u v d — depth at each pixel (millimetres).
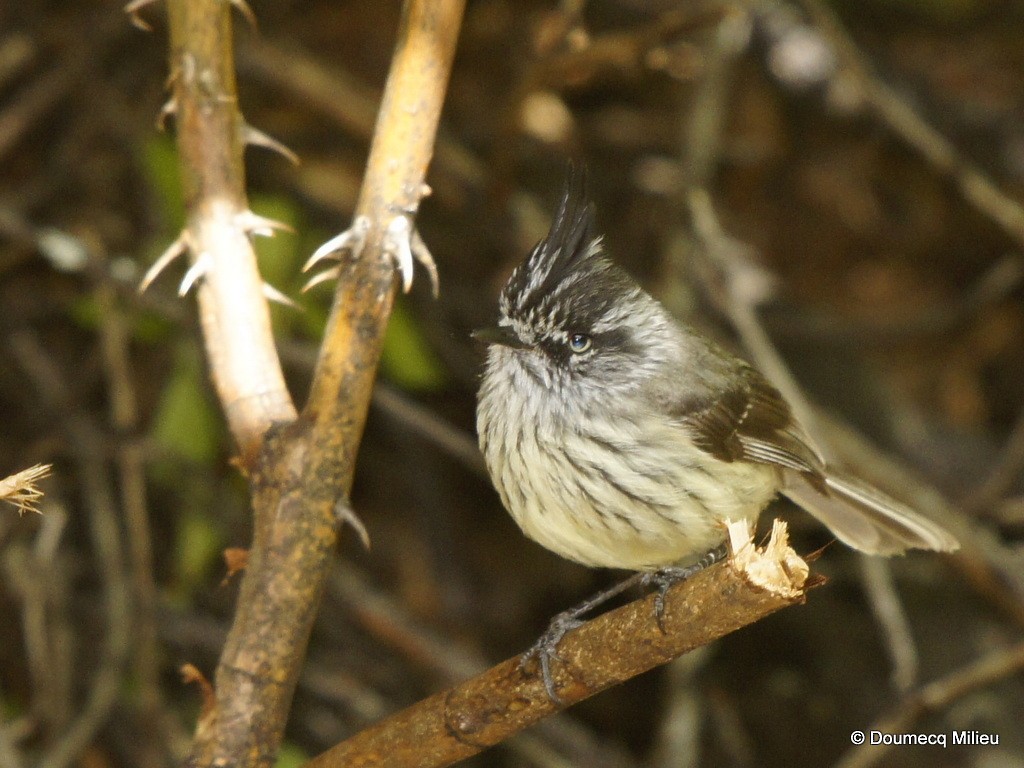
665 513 7695
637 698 13133
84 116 12547
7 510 10664
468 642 12242
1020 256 14398
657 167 14305
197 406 10625
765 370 10977
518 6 14664
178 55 5703
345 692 11766
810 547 12836
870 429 13297
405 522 13148
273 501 5016
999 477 11977
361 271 5195
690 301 11992
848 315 14742
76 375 12523
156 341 11781
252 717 4828
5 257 12062
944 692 9383
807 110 14445
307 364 10492
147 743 10266
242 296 5422
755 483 8398
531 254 8102
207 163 5602
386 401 10664
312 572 4984
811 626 12547
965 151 14422
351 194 13031
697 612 4727
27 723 10125
